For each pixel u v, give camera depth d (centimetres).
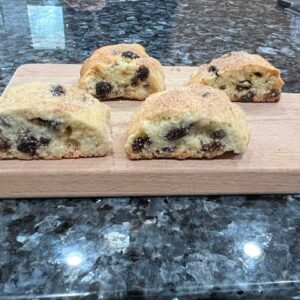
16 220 17
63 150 20
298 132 24
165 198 19
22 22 45
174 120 19
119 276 15
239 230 17
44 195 19
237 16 50
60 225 17
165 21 47
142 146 20
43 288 14
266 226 18
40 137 19
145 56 28
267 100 28
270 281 15
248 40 42
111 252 16
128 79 27
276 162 20
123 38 41
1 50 37
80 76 29
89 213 18
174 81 30
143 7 51
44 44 39
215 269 15
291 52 39
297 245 17
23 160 19
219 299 15
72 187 19
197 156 20
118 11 49
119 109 26
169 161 20
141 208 18
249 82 27
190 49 39
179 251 16
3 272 15
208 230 17
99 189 19
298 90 31
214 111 20
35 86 21
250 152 21
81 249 16
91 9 50
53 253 16
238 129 20
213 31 44
